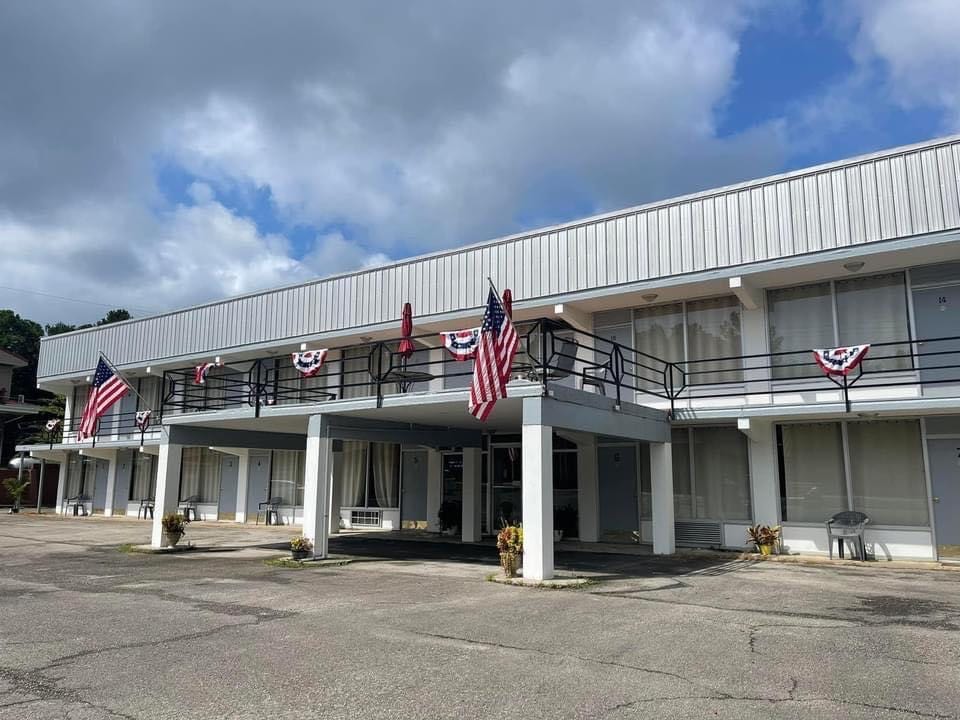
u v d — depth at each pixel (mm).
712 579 11367
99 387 16672
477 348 11109
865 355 13320
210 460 26906
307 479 14367
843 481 14492
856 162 13672
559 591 10250
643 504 16594
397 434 15961
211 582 11352
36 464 36469
